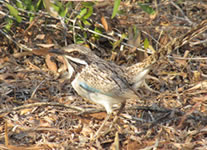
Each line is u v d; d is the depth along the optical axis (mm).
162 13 14250
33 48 12422
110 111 9695
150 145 9484
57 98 11102
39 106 10672
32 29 12656
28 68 12047
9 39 12414
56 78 11781
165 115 10469
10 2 12586
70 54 9680
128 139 9664
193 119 10352
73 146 9492
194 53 12992
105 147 9609
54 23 12914
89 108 10805
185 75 12055
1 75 11562
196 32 8953
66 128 10094
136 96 9508
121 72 9500
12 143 9422
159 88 11789
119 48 12797
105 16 12836
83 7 12414
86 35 12570
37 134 9789
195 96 11328
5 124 9164
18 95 11117
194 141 9656
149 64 9266
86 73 9555
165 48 9047
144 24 13219
